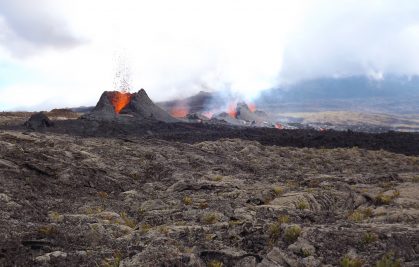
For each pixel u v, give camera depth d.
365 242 14.80
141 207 24.00
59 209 22.48
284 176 35.50
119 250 15.39
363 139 64.81
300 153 50.97
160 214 22.16
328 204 24.69
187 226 18.52
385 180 32.53
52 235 16.67
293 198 24.56
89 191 27.19
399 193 25.55
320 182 31.16
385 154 52.12
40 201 23.30
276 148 53.03
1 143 33.12
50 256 14.35
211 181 30.59
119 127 73.81
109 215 21.36
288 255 13.87
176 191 28.72
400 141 63.31
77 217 20.08
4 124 78.25
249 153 47.94
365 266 12.88
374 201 23.91
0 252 14.53
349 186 29.45
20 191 23.92
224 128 84.81
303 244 14.69
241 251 14.50
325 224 18.70
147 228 19.45
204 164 39.66
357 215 20.31
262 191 27.12
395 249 13.90
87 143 43.59
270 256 13.84
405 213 19.78
